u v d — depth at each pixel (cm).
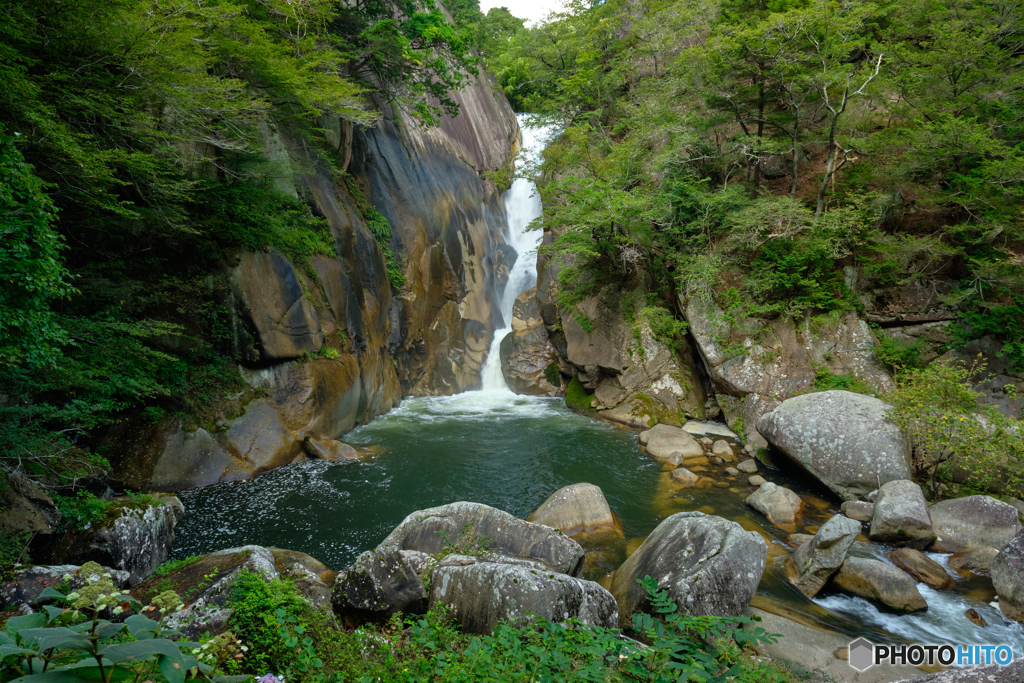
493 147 3366
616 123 2242
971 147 1412
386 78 1972
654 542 700
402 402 1945
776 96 1788
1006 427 947
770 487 1040
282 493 1068
